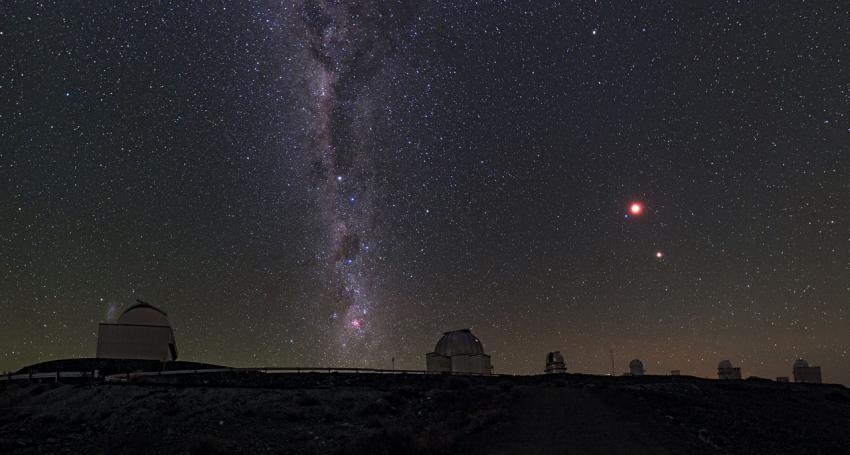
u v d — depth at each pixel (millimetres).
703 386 48281
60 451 18906
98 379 35219
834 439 28297
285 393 29297
